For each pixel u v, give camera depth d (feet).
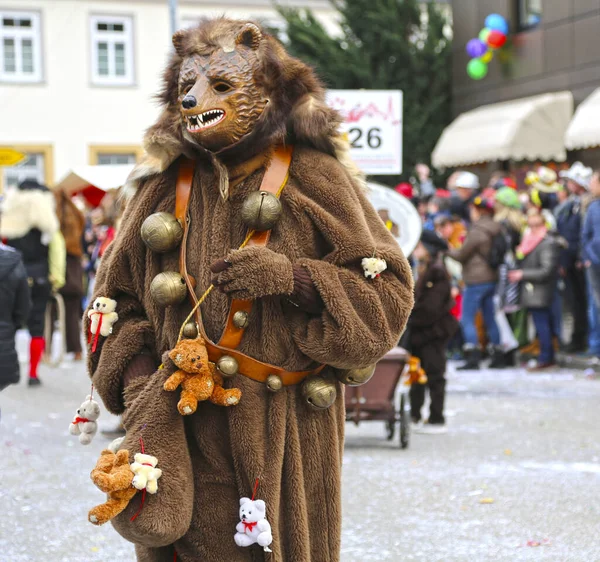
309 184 11.17
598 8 68.85
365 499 22.62
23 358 51.72
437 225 47.21
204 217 11.29
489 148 75.56
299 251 11.10
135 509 10.44
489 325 46.52
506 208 47.50
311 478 11.30
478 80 83.41
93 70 115.14
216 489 11.02
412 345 31.07
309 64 11.61
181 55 11.56
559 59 72.90
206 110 10.89
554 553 18.72
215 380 10.91
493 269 45.62
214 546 10.95
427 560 18.31
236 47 11.16
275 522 10.82
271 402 11.03
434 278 30.94
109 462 10.38
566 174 48.83
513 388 40.32
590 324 45.01
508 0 78.33
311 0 119.65
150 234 11.20
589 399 37.32
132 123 116.37
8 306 23.38
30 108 113.60
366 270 10.96
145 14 115.85
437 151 84.48
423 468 25.85
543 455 27.45
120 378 11.48
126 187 11.93
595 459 26.89
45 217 39.93
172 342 11.28
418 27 101.91
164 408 10.82
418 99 98.32
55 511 21.68
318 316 10.97
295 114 11.25
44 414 34.12
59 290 46.62
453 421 33.12
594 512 21.52
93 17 114.73
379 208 29.35
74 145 115.03
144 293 11.66
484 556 18.56
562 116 72.38
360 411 28.37
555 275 44.93
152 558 11.43
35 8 113.19
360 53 99.09
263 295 10.57
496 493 23.15
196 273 11.28
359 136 36.86
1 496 22.88
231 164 11.25
